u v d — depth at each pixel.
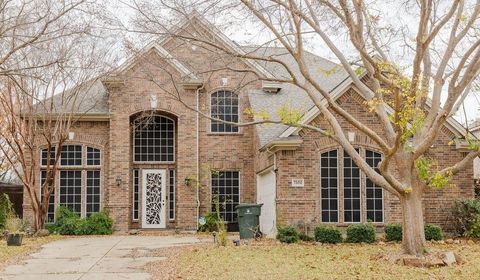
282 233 19.80
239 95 27.30
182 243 20.22
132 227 26.88
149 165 27.30
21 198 28.14
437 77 15.19
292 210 21.38
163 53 25.88
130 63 25.53
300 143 21.20
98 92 27.28
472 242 19.55
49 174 24.81
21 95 24.75
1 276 13.22
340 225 21.53
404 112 13.81
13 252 17.72
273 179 22.53
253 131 27.03
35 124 24.62
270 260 14.92
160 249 18.17
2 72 16.03
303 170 21.55
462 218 21.33
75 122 26.17
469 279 12.16
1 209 25.16
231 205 26.95
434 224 21.31
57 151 24.73
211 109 27.16
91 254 17.17
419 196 15.30
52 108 24.27
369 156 21.92
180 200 26.00
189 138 26.20
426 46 13.79
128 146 25.86
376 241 19.94
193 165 26.16
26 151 25.91
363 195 21.75
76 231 24.39
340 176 21.69
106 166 26.36
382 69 14.76
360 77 21.36
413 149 14.97
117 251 17.86
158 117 27.42
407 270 13.33
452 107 14.75
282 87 27.44
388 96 20.59
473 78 14.95
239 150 27.11
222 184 27.06
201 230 25.78
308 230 20.97
